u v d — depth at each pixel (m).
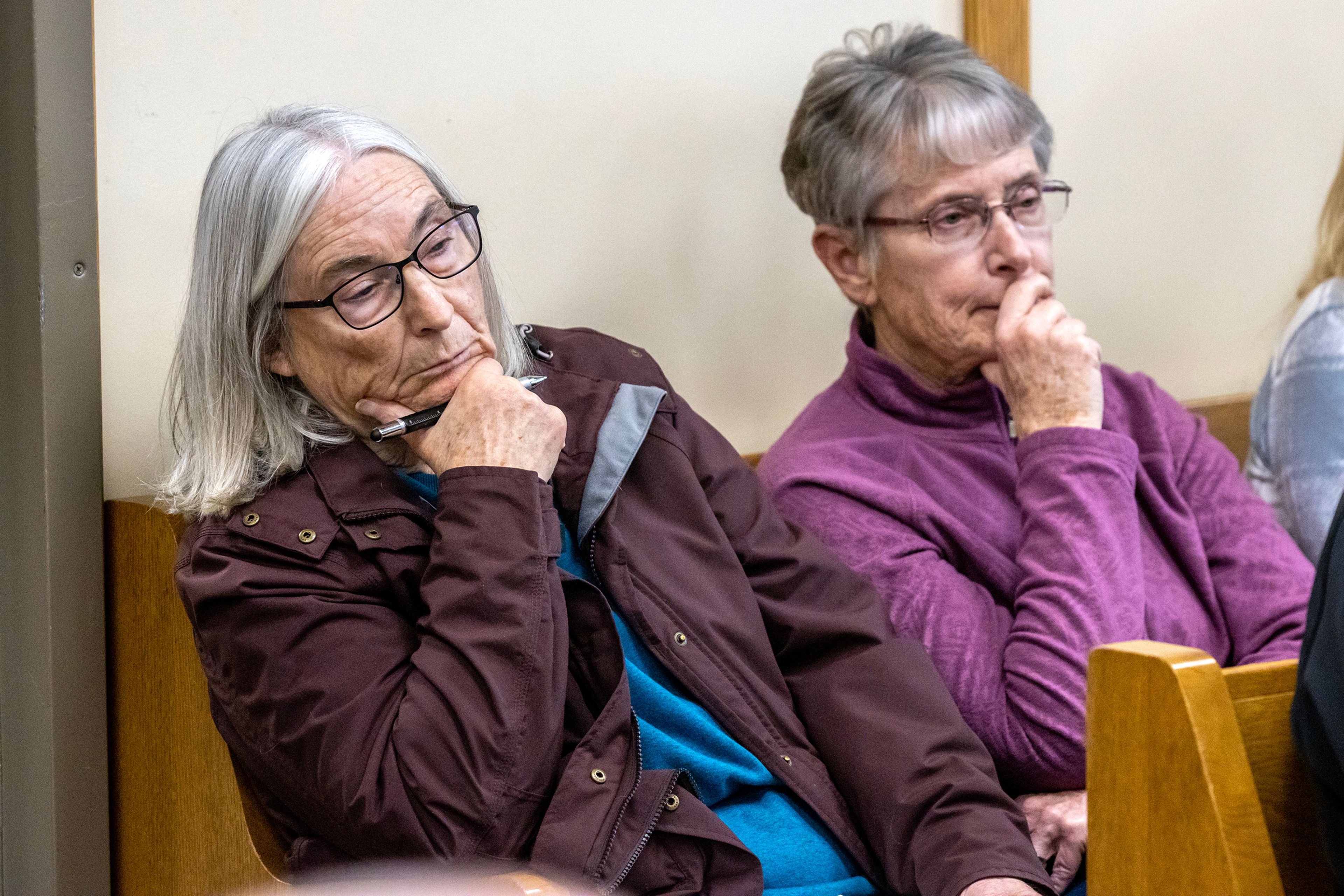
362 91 4.46
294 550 3.30
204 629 3.25
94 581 3.76
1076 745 3.81
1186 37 6.39
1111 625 3.94
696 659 3.66
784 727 3.73
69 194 3.63
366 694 3.17
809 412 4.79
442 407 3.53
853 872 3.65
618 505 3.82
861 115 4.45
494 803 3.06
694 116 5.14
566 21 4.82
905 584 4.15
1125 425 4.68
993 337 4.49
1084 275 6.32
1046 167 4.65
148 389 4.18
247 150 3.47
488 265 3.82
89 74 3.66
